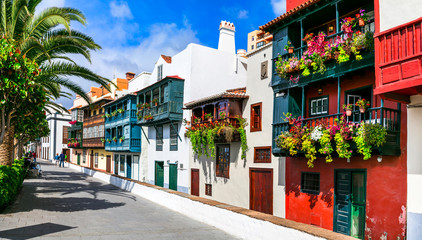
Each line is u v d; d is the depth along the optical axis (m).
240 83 24.14
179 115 22.34
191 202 12.50
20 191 16.31
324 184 11.73
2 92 8.84
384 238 9.50
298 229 7.38
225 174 17.66
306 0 12.67
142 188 18.33
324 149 10.16
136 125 29.22
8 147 14.09
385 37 7.62
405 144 9.13
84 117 44.81
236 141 16.58
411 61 6.96
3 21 12.06
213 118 18.00
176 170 23.25
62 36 13.80
